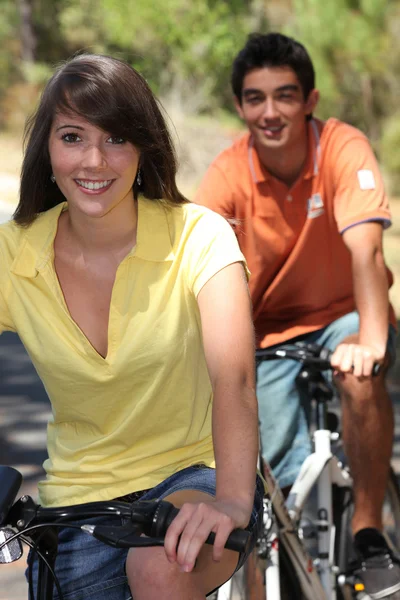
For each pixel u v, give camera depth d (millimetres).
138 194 2771
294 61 4250
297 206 4348
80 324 2695
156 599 2242
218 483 2289
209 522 2023
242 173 4383
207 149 25516
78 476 2719
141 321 2613
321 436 4113
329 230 4375
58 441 2791
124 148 2582
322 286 4434
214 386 2486
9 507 2252
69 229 2752
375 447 4035
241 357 2504
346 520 4215
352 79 23312
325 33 22281
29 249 2709
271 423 4250
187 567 1997
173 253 2645
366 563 4047
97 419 2689
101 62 2578
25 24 34906
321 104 23453
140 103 2594
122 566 2666
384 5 22172
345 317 4418
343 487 4250
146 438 2693
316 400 4070
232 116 28359
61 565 2695
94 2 31922
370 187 4191
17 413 8359
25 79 33969
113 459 2705
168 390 2639
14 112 31688
